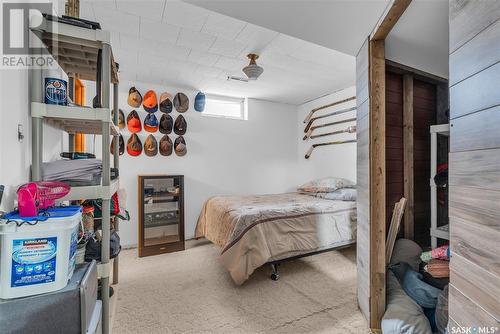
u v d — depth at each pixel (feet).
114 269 8.34
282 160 16.40
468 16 2.82
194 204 13.78
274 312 6.71
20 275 2.63
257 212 8.93
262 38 8.27
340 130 13.69
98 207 5.55
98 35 4.09
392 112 8.13
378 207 5.96
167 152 12.94
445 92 9.02
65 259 2.88
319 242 9.41
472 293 2.76
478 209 2.69
